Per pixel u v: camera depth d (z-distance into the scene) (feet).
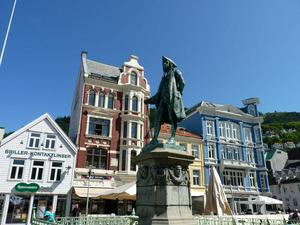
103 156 89.30
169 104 24.95
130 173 88.02
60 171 80.43
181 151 22.91
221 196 39.37
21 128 79.00
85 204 80.48
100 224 39.37
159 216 19.98
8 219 71.51
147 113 100.94
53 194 77.41
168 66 26.84
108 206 82.74
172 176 21.38
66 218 41.01
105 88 96.78
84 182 81.61
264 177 123.03
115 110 95.76
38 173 77.82
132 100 99.19
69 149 83.30
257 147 128.26
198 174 107.14
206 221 39.29
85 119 89.92
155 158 21.65
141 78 104.78
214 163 111.96
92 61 107.34
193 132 120.78
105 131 92.68
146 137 96.43
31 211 74.02
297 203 166.09
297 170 174.70
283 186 177.78
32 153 78.18
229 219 41.68
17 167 75.82
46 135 81.71
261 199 81.35
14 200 73.72
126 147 91.50
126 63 104.47
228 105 129.39
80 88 100.73
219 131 120.37
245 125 130.00
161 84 26.76
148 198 21.16
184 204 21.24
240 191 113.29
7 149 75.61
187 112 132.87
